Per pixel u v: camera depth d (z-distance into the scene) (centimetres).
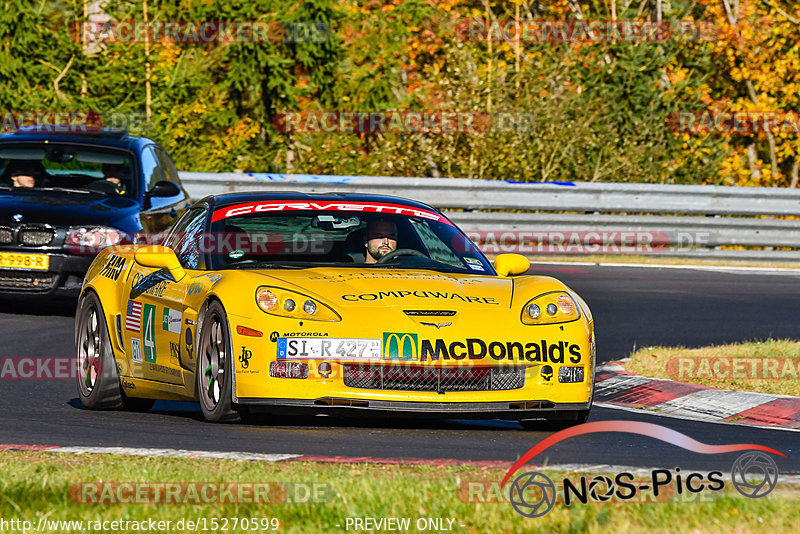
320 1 9256
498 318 2456
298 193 2916
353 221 2820
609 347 3934
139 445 2320
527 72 8119
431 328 2398
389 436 2459
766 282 5572
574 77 8725
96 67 8638
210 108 9175
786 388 3195
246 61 9150
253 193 2905
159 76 8762
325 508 1672
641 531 1561
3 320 4200
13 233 4259
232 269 2628
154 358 2723
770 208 6431
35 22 8444
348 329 2377
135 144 4775
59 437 2423
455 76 7925
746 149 11481
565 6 10900
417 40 9575
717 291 5244
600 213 6656
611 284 5375
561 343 2462
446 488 1808
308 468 2044
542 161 7650
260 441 2356
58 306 4553
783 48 11181
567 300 2555
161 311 2695
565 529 1580
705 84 10925
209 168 8581
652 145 8344
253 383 2389
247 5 9119
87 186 4544
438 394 2384
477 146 7469
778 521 1605
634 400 3164
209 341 2527
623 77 8856
